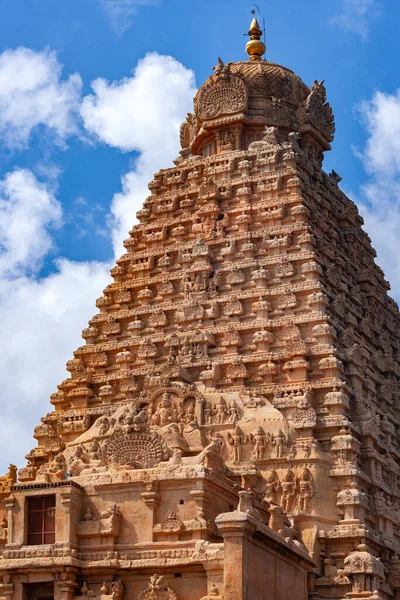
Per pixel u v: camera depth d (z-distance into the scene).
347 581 66.19
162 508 60.22
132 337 80.38
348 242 85.81
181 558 58.12
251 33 91.06
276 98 86.38
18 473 77.38
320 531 67.81
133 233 84.94
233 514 55.06
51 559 59.06
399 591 69.88
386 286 88.06
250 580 54.94
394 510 72.75
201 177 84.69
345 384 72.69
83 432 77.44
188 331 78.12
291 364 73.62
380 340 82.12
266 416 71.44
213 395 73.06
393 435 77.25
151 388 74.69
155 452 63.12
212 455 62.16
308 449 69.62
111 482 61.00
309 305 75.75
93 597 58.84
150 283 81.69
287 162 81.94
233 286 78.62
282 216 79.75
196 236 82.25
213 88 86.38
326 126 89.00
